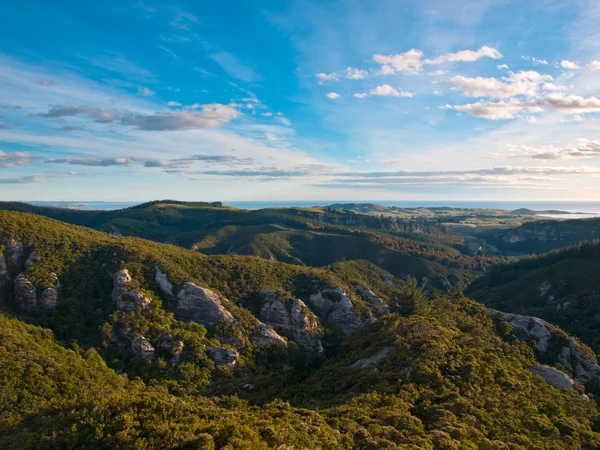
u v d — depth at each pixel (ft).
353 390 177.58
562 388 187.93
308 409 156.25
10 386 188.44
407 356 189.26
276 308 375.45
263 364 310.24
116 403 123.03
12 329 247.70
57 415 134.10
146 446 102.32
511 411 150.10
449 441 122.01
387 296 572.92
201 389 254.27
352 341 271.49
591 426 157.28
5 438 131.95
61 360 230.68
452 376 168.45
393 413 138.51
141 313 308.81
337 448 115.24
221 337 314.55
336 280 482.69
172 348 283.38
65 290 318.86
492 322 267.39
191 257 435.94
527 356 223.30
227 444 103.30
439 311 278.05
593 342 360.07
